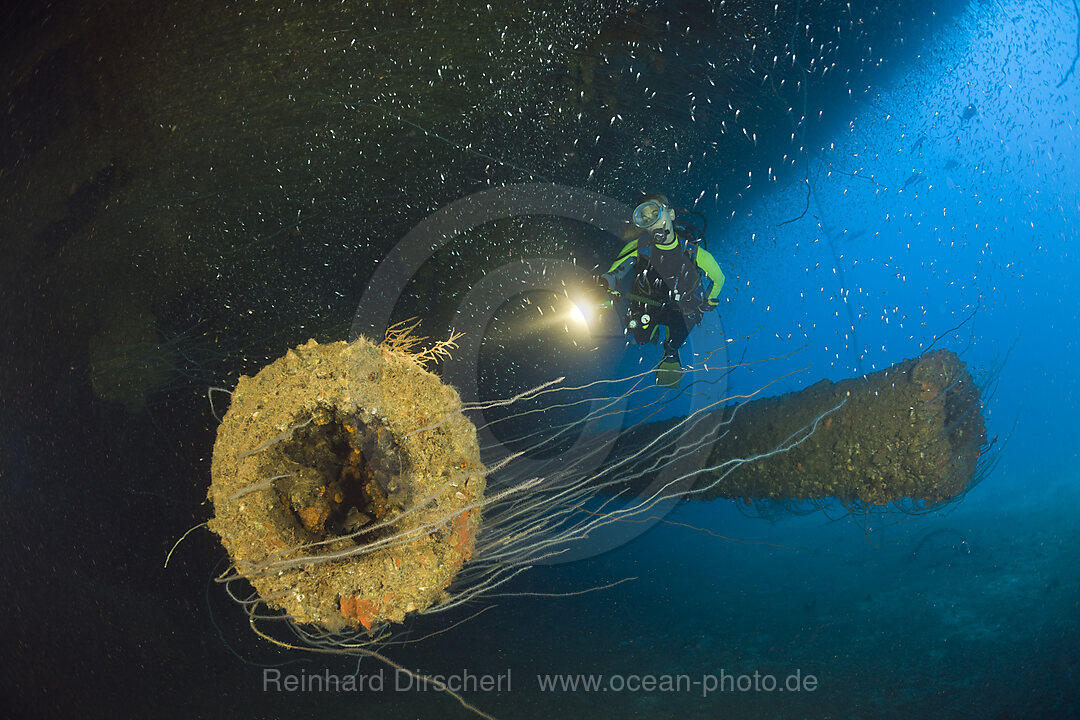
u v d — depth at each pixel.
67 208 5.50
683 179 8.66
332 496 2.46
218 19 5.59
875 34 8.59
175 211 5.59
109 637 3.40
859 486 3.74
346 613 2.44
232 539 2.40
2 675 3.04
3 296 5.36
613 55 7.00
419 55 6.09
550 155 7.06
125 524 4.60
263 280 5.86
